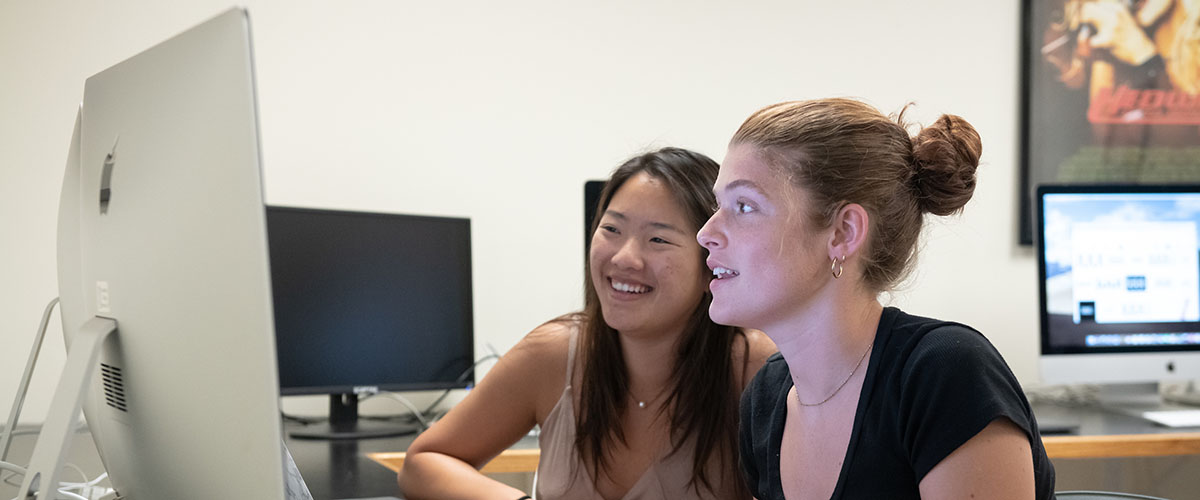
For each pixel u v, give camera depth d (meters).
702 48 2.86
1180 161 3.06
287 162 2.54
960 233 2.96
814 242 1.03
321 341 2.26
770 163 1.04
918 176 1.08
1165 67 3.05
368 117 2.61
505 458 2.06
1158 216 2.73
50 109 2.42
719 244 1.07
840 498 1.03
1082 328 2.67
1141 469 2.31
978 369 0.95
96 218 1.05
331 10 2.58
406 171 2.64
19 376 2.39
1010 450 0.91
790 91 2.91
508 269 2.71
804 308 1.05
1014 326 3.00
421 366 2.43
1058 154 3.00
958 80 2.99
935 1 2.99
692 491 1.46
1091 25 3.01
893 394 1.00
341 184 2.59
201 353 0.86
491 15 2.70
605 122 2.79
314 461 1.90
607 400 1.49
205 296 0.84
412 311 2.42
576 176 2.77
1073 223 2.69
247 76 0.79
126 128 0.98
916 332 1.01
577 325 1.58
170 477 0.97
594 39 2.78
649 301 1.41
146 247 0.93
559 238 2.76
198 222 0.84
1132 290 2.70
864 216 1.02
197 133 0.84
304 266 2.25
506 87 2.72
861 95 2.95
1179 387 3.06
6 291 2.38
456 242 2.52
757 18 2.89
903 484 1.00
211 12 2.53
